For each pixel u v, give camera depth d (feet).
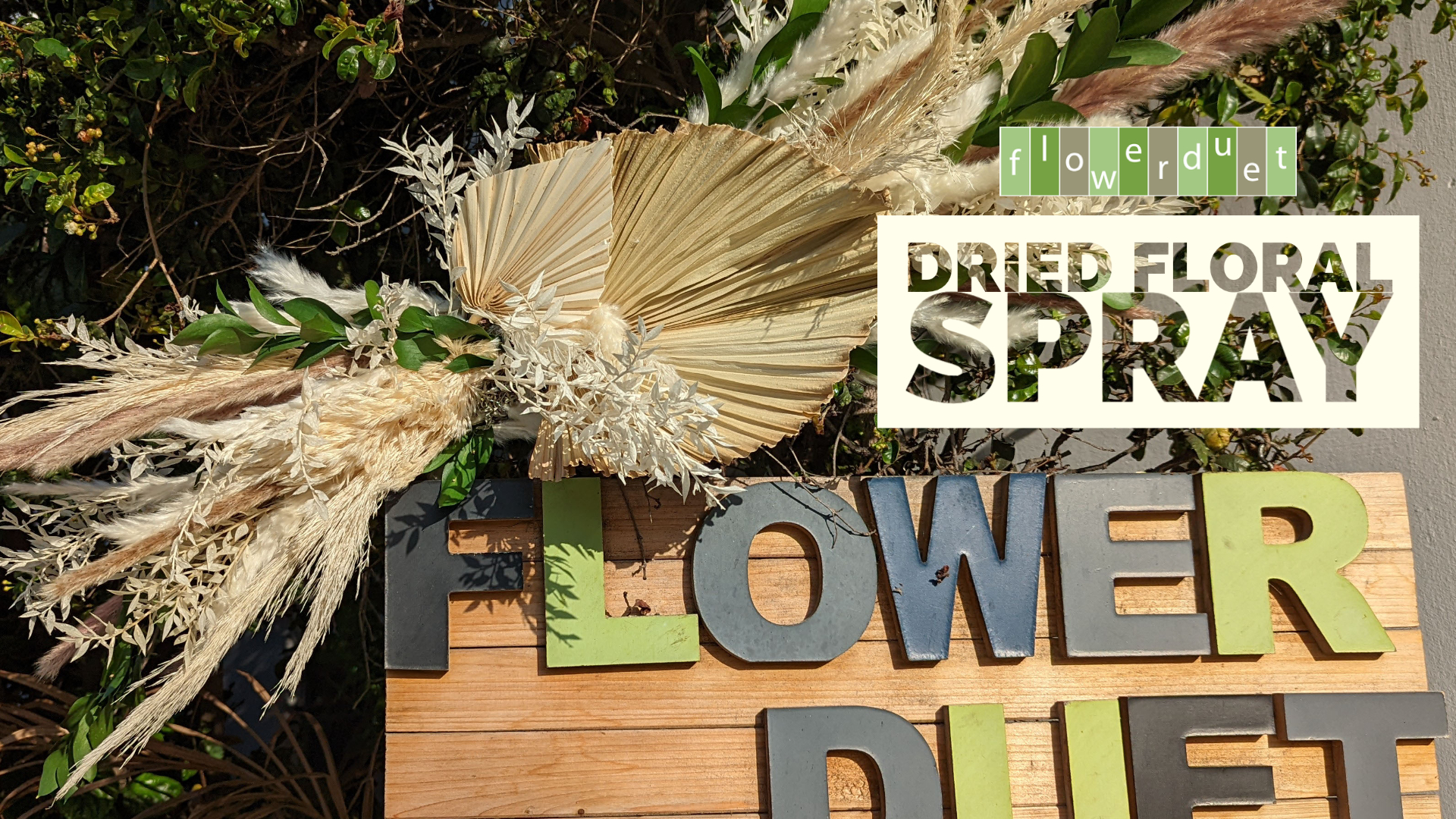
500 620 9.30
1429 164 10.46
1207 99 10.14
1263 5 9.35
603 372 8.78
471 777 9.23
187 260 10.34
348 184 10.62
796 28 9.19
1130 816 9.34
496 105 10.25
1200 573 9.53
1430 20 10.50
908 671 9.39
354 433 8.84
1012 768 9.37
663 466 8.94
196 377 8.86
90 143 9.78
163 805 10.69
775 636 9.30
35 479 9.02
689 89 10.51
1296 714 9.37
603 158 8.83
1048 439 11.00
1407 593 9.55
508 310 8.91
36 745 10.52
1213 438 10.13
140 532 8.77
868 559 9.37
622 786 9.26
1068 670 9.44
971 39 9.34
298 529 8.89
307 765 10.88
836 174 8.77
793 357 9.04
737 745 9.30
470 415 9.14
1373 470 10.56
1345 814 9.36
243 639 11.72
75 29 9.71
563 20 10.18
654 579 9.37
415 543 9.27
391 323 8.81
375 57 9.49
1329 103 10.31
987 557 9.42
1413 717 9.40
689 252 8.95
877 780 9.31
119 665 9.27
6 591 10.85
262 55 10.32
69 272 10.24
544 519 9.30
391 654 9.21
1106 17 9.02
